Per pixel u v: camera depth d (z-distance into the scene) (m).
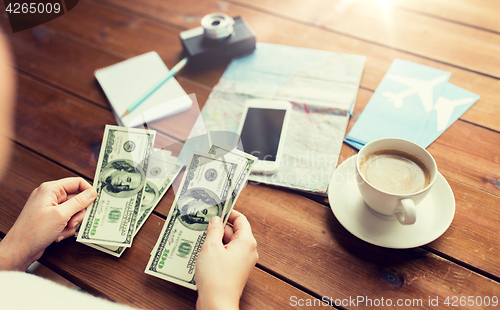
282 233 0.62
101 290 0.57
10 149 0.80
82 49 1.03
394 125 0.75
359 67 0.88
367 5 1.06
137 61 0.96
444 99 0.79
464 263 0.56
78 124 0.84
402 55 0.90
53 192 0.61
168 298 0.55
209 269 0.49
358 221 0.59
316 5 1.08
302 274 0.57
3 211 0.69
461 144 0.71
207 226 0.61
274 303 0.54
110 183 0.68
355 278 0.56
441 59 0.88
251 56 0.95
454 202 0.58
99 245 0.61
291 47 0.96
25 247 0.56
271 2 1.11
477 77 0.83
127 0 1.18
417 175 0.57
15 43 1.07
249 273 0.52
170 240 0.60
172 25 1.07
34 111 0.88
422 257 0.57
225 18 0.93
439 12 1.00
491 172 0.66
